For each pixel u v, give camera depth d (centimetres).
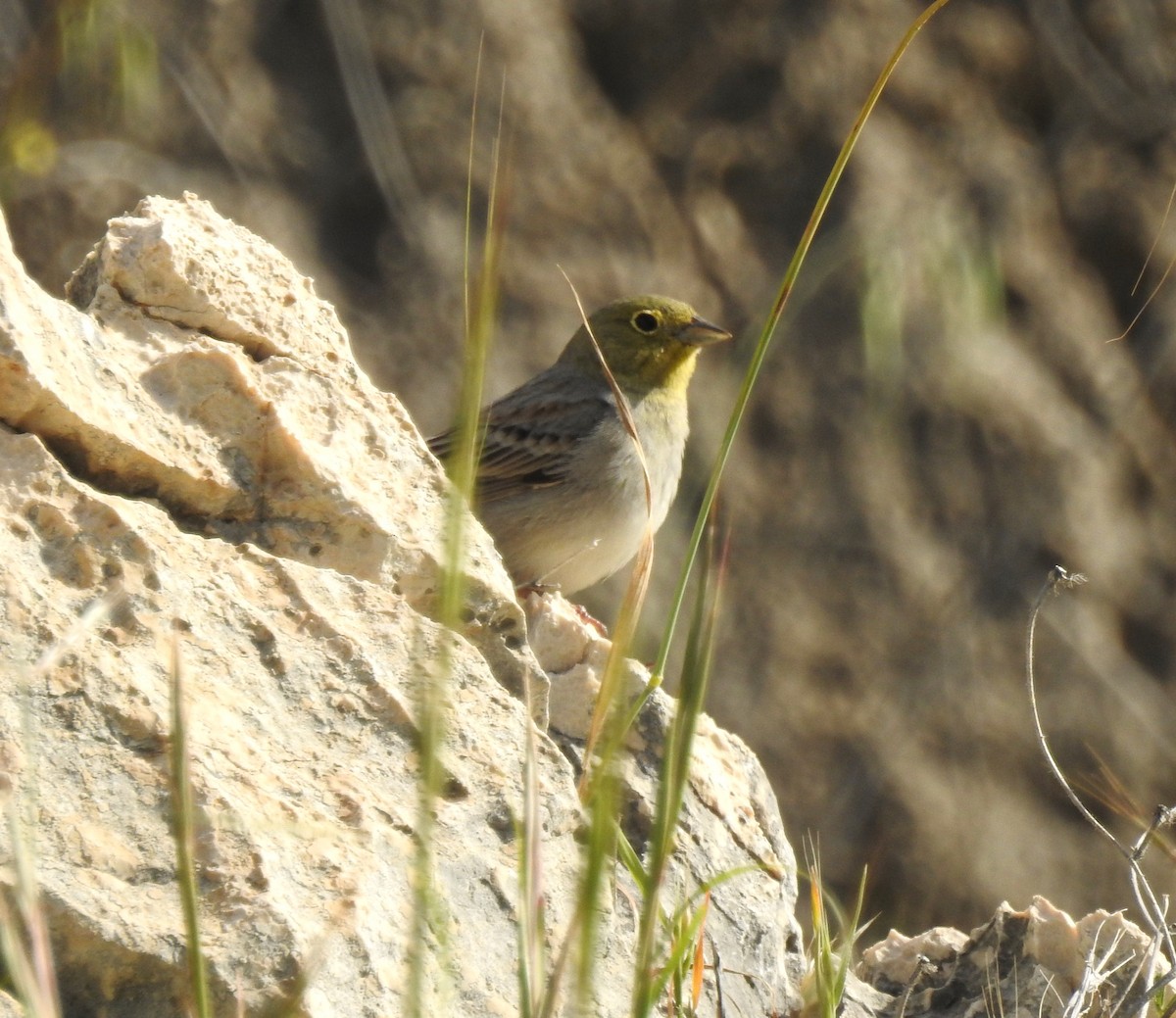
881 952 607
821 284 1933
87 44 1308
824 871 1820
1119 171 2058
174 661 329
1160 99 2084
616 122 1938
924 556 1936
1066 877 1884
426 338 1817
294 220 1816
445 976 354
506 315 1841
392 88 1878
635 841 544
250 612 446
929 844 1853
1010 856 1877
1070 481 1995
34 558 430
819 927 493
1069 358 2028
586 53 1958
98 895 373
